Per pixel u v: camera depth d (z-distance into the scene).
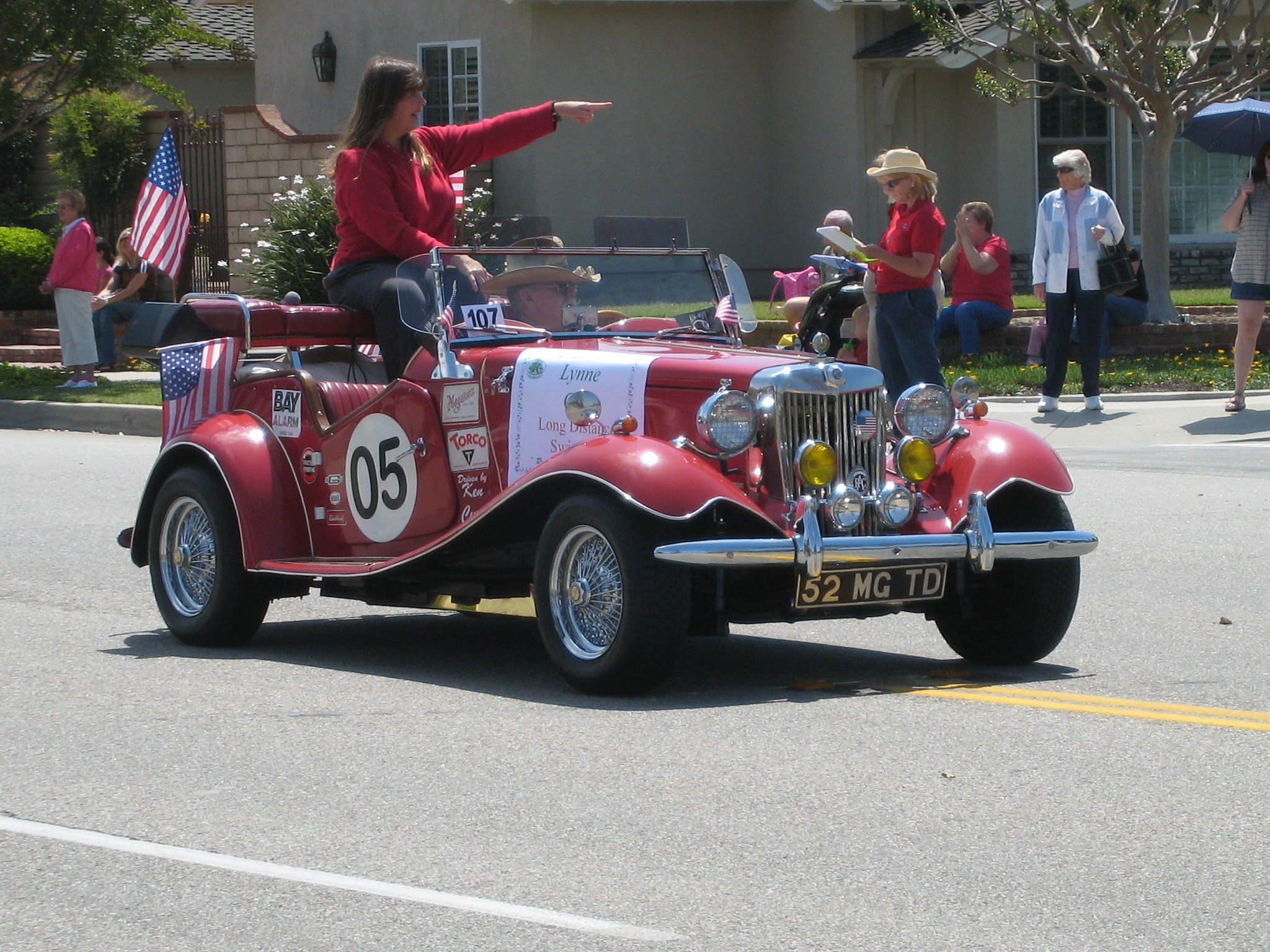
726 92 34.28
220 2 39.50
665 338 10.88
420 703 9.10
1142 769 7.66
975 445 9.69
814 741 8.16
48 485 18.34
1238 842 6.62
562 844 6.69
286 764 7.89
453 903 6.06
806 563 8.70
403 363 11.30
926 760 7.82
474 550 9.95
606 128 33.47
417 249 11.44
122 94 44.06
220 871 6.45
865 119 32.41
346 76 36.41
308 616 12.42
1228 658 10.12
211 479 10.97
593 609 9.09
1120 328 24.81
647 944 5.65
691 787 7.41
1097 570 12.91
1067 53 26.05
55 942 5.79
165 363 11.67
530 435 9.77
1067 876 6.26
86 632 11.44
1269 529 14.32
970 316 24.38
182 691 9.52
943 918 5.86
